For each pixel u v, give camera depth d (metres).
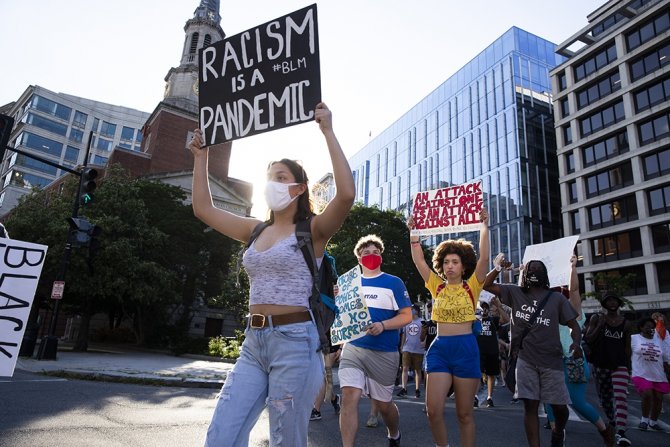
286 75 2.89
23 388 7.84
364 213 32.41
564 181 48.22
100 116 79.44
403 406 8.45
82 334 20.97
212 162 43.34
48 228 19.28
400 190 75.19
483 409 8.56
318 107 2.44
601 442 5.82
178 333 27.02
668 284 38.03
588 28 47.91
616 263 41.50
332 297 2.42
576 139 47.53
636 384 7.11
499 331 13.76
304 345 2.20
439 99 69.19
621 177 43.09
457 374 3.90
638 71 43.00
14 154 68.62
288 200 2.43
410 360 10.45
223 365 16.27
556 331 4.36
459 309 4.08
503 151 55.56
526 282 4.57
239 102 2.99
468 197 6.12
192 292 28.91
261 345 2.24
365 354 4.49
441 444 3.87
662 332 7.29
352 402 4.30
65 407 6.35
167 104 42.25
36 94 71.62
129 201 22.03
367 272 5.00
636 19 42.81
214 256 28.75
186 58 47.03
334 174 2.30
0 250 2.79
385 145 81.62
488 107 59.19
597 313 6.38
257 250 2.41
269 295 2.27
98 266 19.55
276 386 2.13
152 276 21.17
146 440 4.81
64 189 23.50
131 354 19.94
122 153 39.47
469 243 4.44
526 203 52.19
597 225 44.66
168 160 41.19
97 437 4.78
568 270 5.34
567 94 49.25
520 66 56.94
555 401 4.25
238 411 2.12
